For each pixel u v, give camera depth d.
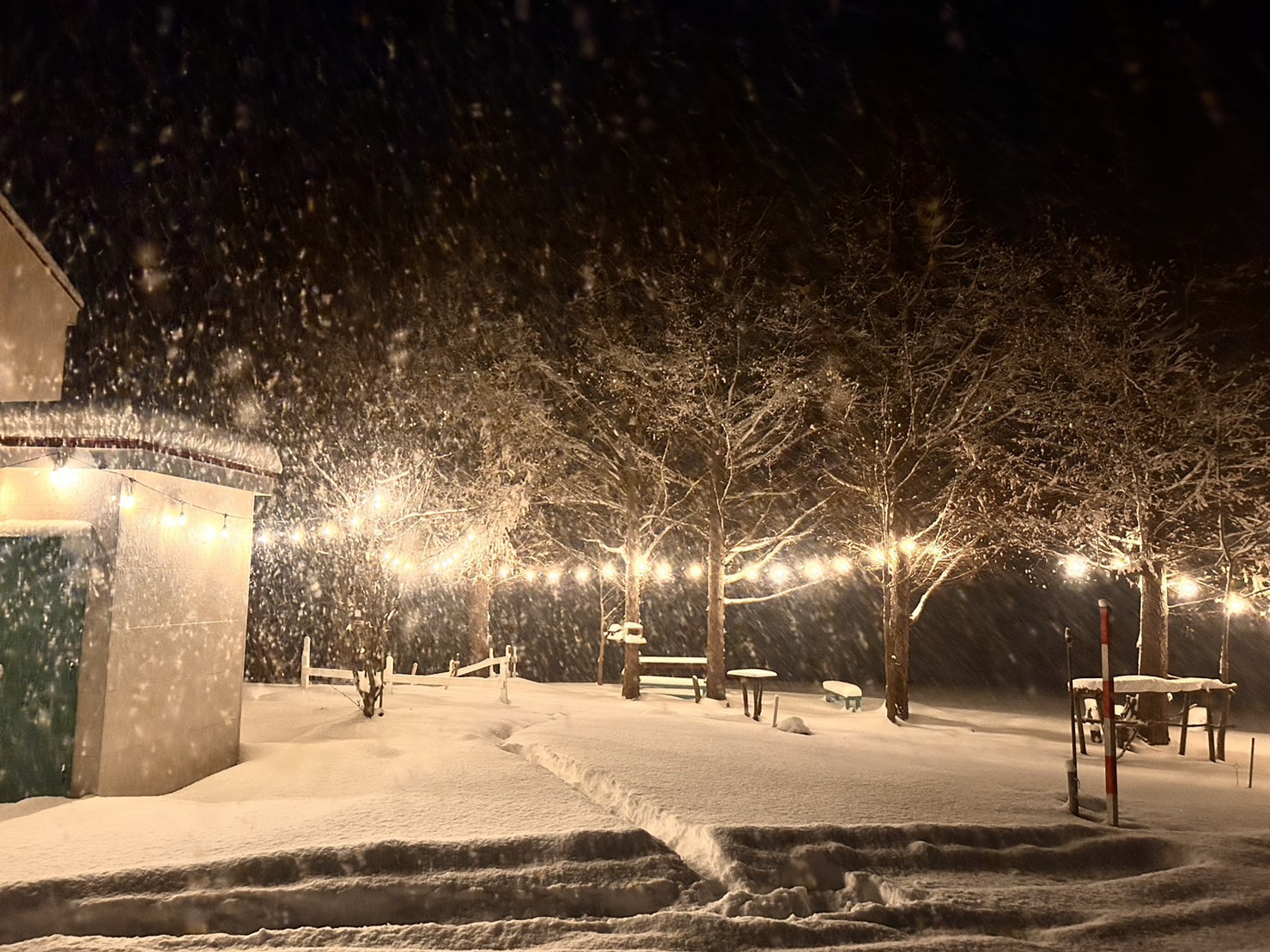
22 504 9.30
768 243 23.75
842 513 24.44
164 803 8.34
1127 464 19.95
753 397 23.66
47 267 16.55
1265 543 19.17
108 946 5.31
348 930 5.73
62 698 8.96
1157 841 8.48
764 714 21.12
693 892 6.67
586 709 18.11
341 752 11.18
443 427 26.48
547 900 6.29
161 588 9.89
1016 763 14.25
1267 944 6.43
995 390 20.97
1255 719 25.31
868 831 7.77
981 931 6.47
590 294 24.31
